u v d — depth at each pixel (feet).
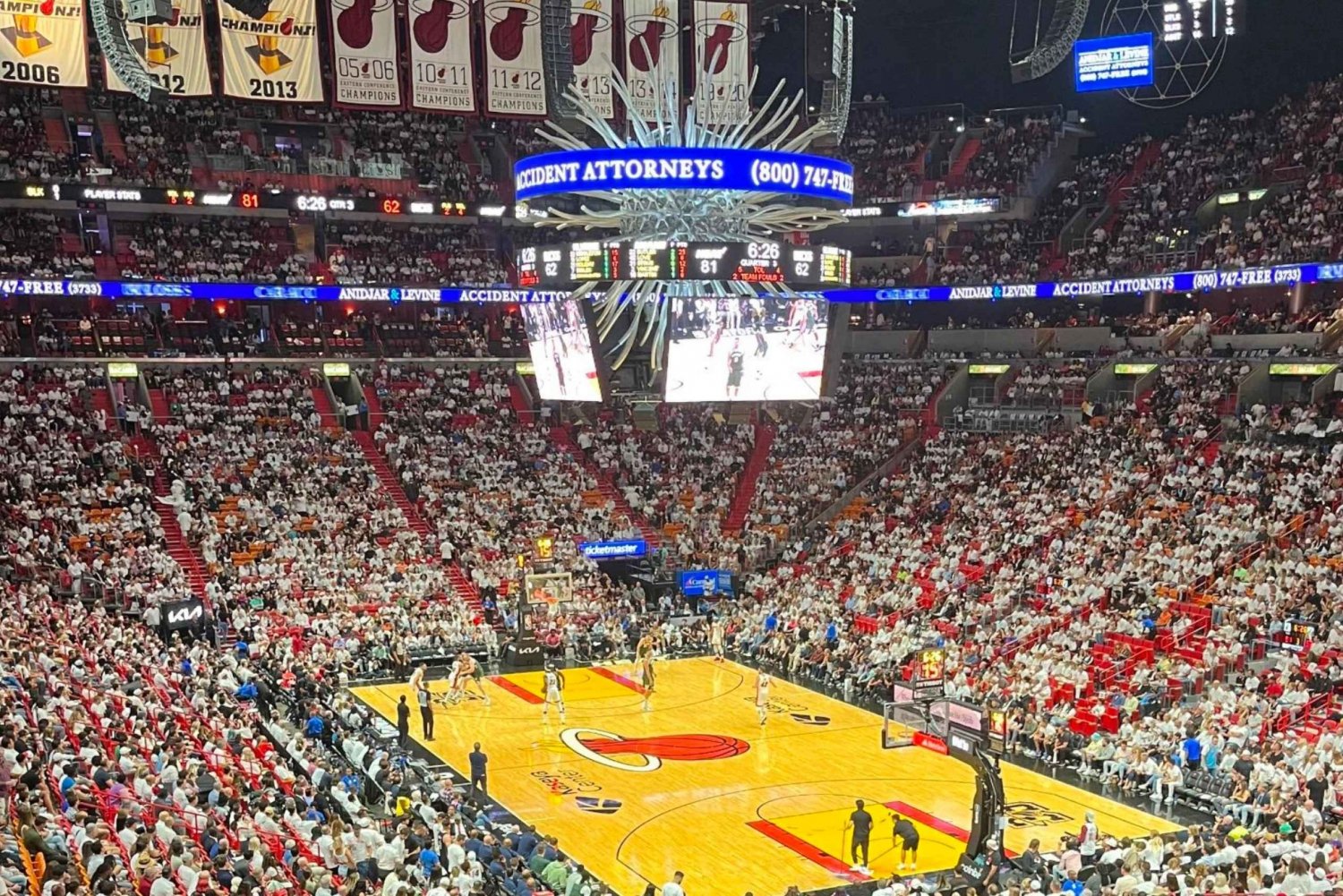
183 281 161.38
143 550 131.75
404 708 103.65
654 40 140.77
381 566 141.08
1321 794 80.43
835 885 74.59
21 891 44.50
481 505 158.10
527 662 132.26
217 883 52.80
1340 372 139.95
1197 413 144.97
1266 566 113.60
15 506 135.13
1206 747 89.61
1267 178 161.89
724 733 106.42
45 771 61.67
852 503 161.58
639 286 96.12
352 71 136.67
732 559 154.40
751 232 104.83
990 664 111.96
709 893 73.15
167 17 100.32
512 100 143.33
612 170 86.22
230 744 81.41
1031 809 87.20
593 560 153.28
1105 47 147.84
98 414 155.02
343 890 54.95
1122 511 134.21
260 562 136.05
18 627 97.45
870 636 124.16
